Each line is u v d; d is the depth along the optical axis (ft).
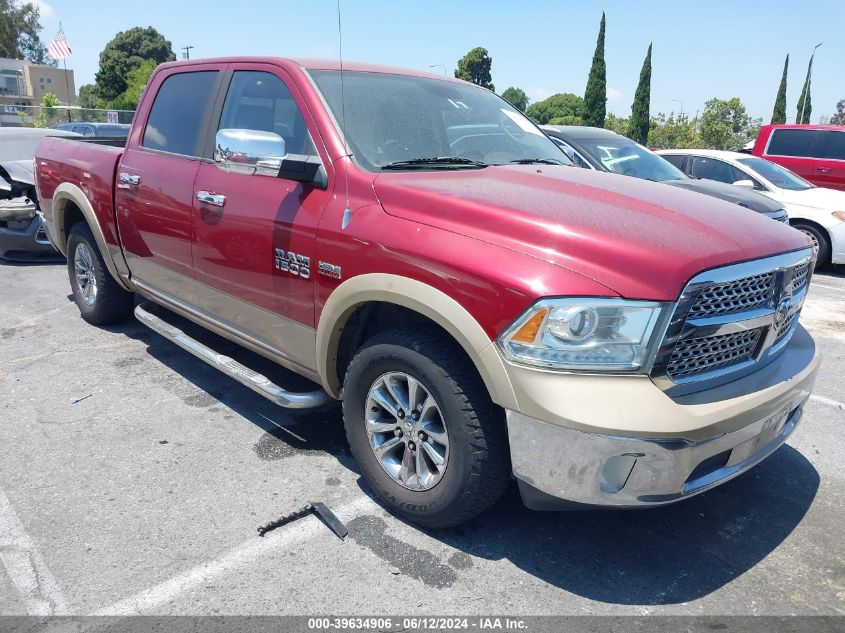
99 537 9.14
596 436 7.38
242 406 13.26
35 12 239.30
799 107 134.51
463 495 8.65
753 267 8.20
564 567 8.86
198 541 9.12
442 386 8.50
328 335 9.89
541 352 7.61
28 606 7.86
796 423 9.87
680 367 7.86
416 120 11.49
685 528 9.82
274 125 11.37
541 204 8.78
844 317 22.18
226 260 11.68
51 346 16.30
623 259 7.68
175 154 13.23
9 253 25.32
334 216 9.73
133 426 12.31
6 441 11.61
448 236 8.50
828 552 9.35
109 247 15.46
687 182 25.03
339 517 9.78
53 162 17.28
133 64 207.62
